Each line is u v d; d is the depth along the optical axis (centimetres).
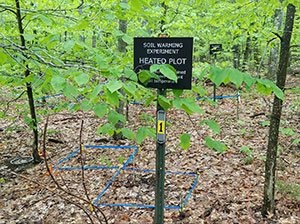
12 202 433
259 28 425
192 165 514
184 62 193
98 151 616
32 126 524
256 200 385
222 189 425
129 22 519
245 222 344
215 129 169
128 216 383
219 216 363
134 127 688
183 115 800
